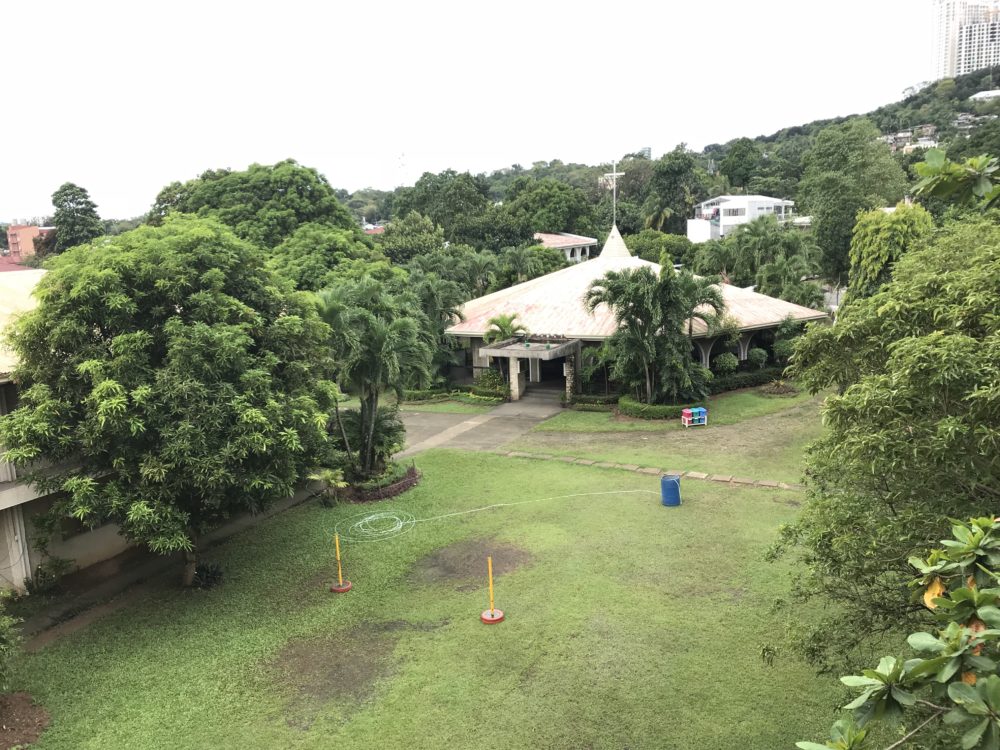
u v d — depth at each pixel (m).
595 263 39.94
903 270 12.05
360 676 11.43
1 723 10.38
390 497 20.12
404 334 20.83
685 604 13.18
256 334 14.50
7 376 13.58
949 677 3.67
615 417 28.75
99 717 10.55
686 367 28.31
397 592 14.34
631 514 17.97
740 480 20.20
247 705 10.75
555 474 21.67
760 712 10.01
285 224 40.94
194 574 14.84
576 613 13.05
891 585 8.16
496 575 14.88
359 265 35.16
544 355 30.14
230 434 12.73
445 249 53.38
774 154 135.88
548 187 85.25
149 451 12.53
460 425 28.92
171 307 13.72
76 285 12.59
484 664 11.58
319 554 16.33
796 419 26.80
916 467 7.07
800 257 46.00
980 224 12.48
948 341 6.57
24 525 14.70
